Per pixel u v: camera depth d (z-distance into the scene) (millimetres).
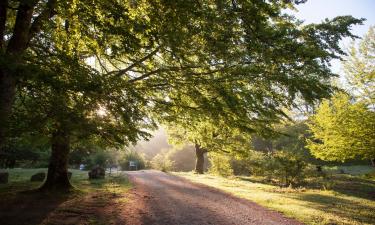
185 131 16500
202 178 28609
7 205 11672
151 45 7742
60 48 8977
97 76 7945
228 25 7887
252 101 10062
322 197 16266
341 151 16172
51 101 7965
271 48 8281
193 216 10633
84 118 8266
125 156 57281
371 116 15195
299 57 8539
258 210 11953
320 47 9188
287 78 9391
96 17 7309
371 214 11695
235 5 7395
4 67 6727
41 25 9773
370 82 15867
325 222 9938
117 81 8695
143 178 27438
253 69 9406
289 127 42156
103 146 10867
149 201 13766
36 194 14469
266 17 7457
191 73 10234
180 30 7699
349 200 15469
